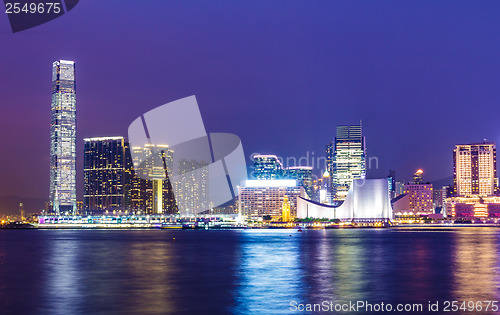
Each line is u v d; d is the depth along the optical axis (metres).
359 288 98.19
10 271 129.50
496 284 101.56
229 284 104.00
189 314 76.00
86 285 103.56
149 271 127.62
